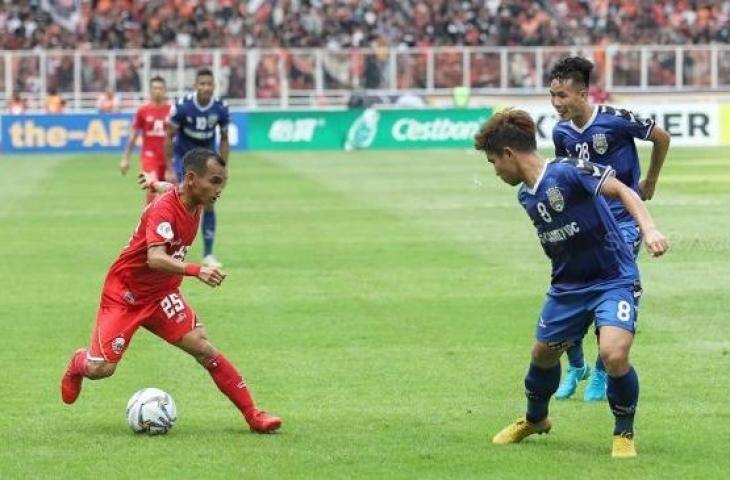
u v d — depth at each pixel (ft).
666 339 139.74
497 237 230.27
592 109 118.83
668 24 598.75
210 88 205.36
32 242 232.12
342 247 219.61
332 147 510.99
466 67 547.49
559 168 92.73
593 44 592.19
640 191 123.24
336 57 544.21
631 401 92.68
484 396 115.14
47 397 115.96
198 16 588.91
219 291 175.11
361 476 89.86
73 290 178.40
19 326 151.84
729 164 399.03
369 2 599.98
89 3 591.37
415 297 168.45
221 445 98.73
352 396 115.65
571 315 95.04
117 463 93.61
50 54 527.81
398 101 542.98
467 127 511.81
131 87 530.27
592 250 94.02
